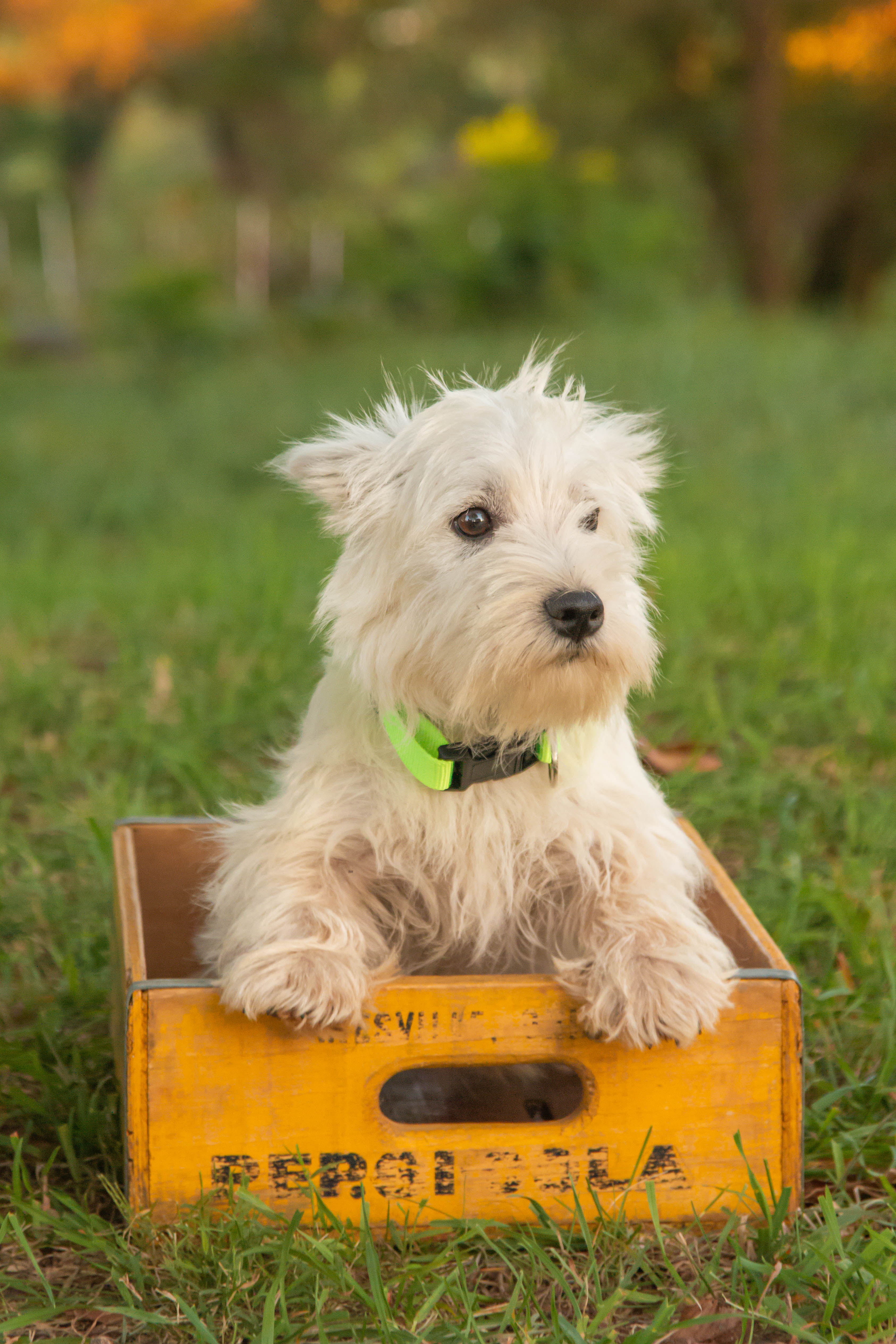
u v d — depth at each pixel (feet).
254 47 99.96
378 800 10.23
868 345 52.49
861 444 38.93
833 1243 9.02
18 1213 9.59
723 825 15.81
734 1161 9.61
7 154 130.00
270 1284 8.74
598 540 10.08
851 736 18.07
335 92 110.73
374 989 9.23
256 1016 8.93
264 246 112.06
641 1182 9.54
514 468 10.11
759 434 39.86
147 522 36.45
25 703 19.57
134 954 9.61
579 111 91.20
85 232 128.16
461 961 10.80
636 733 17.88
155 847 12.66
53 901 14.20
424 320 75.31
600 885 10.25
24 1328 8.70
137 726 18.44
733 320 65.46
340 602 10.62
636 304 72.90
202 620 23.54
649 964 9.33
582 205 77.61
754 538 29.25
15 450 44.62
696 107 89.56
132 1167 9.13
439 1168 9.39
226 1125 9.18
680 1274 9.20
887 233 89.10
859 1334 8.54
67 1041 11.89
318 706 10.90
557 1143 9.46
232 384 56.54
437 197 83.56
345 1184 9.34
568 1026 9.37
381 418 11.62
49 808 16.31
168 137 168.66
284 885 10.03
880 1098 11.02
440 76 103.81
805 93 87.45
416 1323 8.54
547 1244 9.36
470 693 9.69
